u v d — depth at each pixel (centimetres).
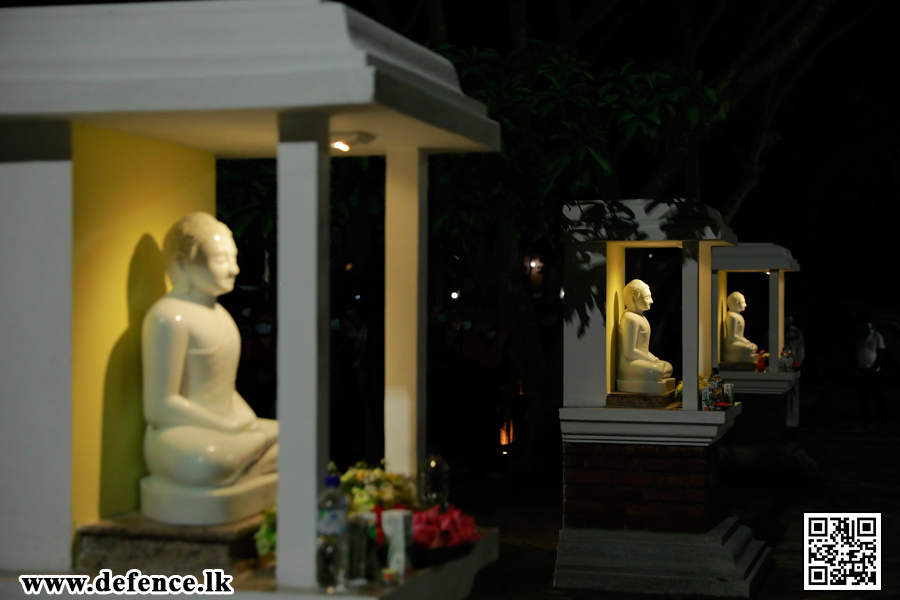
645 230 855
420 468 518
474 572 492
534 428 1333
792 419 1953
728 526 891
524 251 1911
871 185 2267
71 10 429
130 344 473
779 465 1409
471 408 1356
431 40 1226
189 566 425
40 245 436
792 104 2025
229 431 450
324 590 398
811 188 2284
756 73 1355
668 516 853
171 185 508
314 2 409
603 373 878
